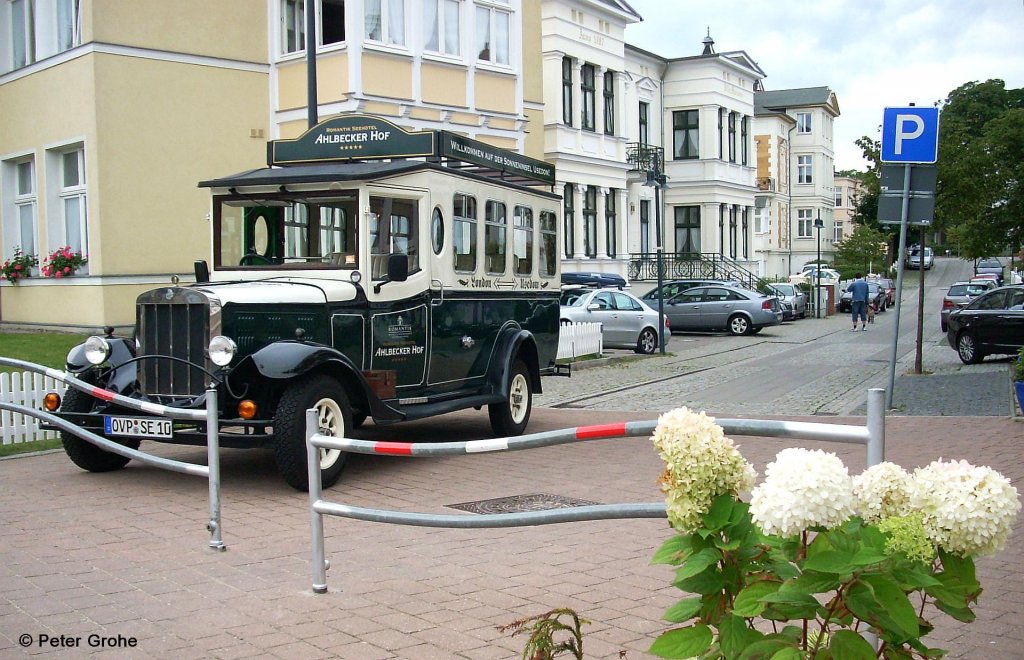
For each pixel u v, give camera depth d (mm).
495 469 9844
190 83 20484
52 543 6863
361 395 9227
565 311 24172
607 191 38500
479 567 6324
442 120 22281
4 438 11117
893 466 2996
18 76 21453
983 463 9359
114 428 8719
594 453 10773
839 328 37406
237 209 10125
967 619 2836
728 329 33281
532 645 3307
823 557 2785
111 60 19391
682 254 45062
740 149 49500
